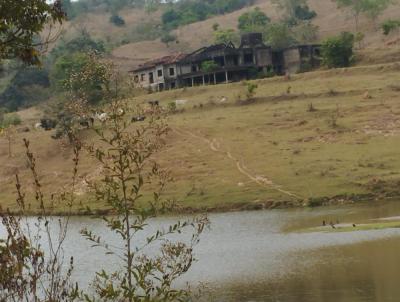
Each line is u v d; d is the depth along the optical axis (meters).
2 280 10.92
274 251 51.06
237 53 153.50
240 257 49.84
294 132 105.31
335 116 108.31
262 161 95.50
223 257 50.16
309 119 109.12
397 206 71.00
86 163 98.56
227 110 122.31
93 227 70.00
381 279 38.59
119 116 12.86
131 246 55.09
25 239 11.27
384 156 90.44
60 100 120.31
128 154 12.80
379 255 45.38
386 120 103.50
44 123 124.88
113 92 12.95
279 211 78.06
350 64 145.25
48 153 108.50
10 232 11.21
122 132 12.95
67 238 62.25
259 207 81.62
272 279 41.41
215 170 94.56
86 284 38.06
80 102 12.83
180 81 153.62
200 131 110.19
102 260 49.78
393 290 35.84
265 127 108.88
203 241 59.03
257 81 136.00
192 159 99.88
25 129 127.44
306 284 39.38
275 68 157.88
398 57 144.00
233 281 41.59
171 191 87.69
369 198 79.06
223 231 65.38
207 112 123.06
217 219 74.94
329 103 115.56
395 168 85.81
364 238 52.62
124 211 12.74
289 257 48.12
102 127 12.92
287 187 85.31
